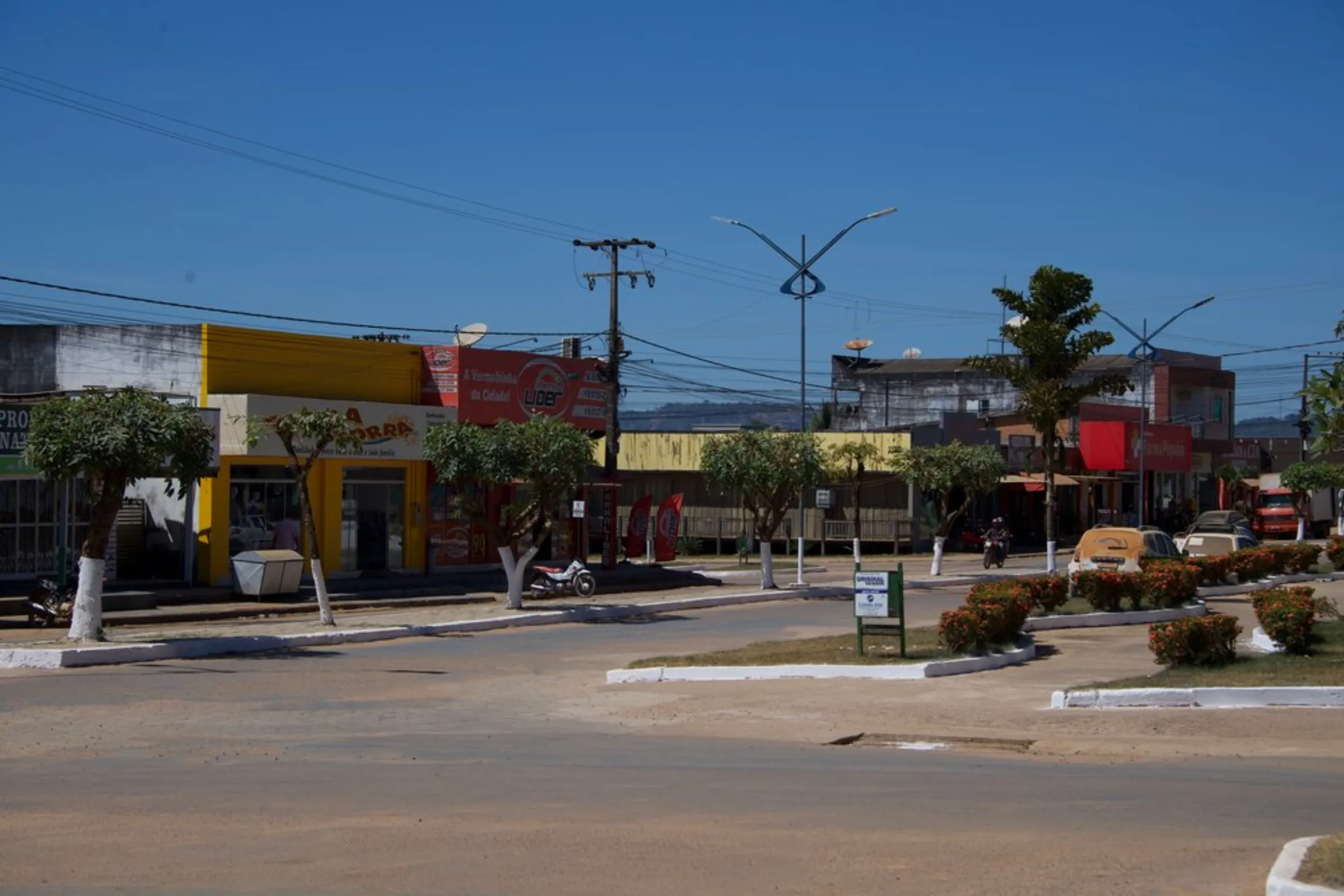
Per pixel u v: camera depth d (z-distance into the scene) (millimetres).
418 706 16750
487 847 8570
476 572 37688
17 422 26734
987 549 47062
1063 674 19312
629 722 15492
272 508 32375
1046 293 40875
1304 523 65438
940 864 8102
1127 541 32500
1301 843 7938
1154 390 78812
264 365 32719
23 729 14273
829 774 11594
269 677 19219
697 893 7453
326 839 8812
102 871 7953
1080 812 9734
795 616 30203
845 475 47406
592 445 30703
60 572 26328
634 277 40438
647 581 38500
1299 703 15852
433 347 37281
